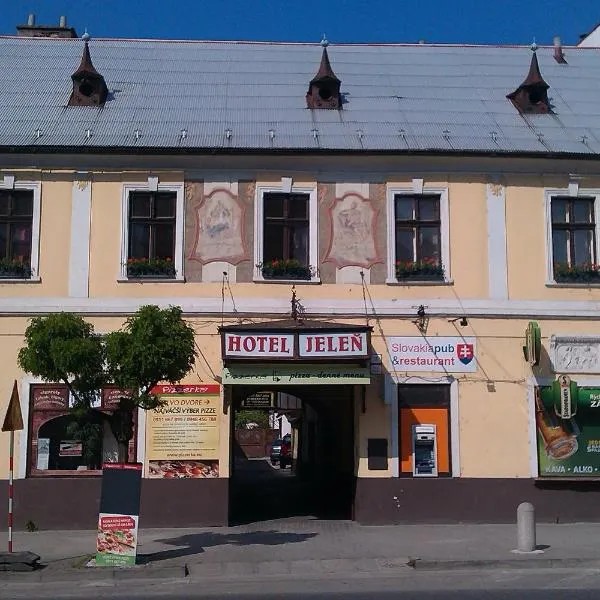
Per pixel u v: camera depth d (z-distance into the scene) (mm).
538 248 18266
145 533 16312
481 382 17750
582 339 17922
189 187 18078
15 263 17547
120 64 22344
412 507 17344
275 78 21781
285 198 18281
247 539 15516
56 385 17266
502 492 17453
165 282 17672
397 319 17844
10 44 23094
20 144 17688
